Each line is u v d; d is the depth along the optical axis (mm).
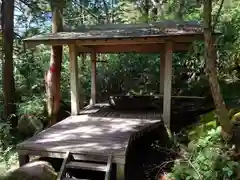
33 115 6641
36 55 8898
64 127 5340
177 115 6395
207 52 3719
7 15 6527
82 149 4059
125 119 5922
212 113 5398
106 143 4324
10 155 5141
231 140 3943
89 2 10148
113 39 5227
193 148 4199
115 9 12086
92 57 8000
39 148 4199
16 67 8500
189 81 9242
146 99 7152
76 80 6332
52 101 6750
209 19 3627
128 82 10555
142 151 5375
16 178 3570
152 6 11211
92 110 7031
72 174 4211
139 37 5070
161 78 7973
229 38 6516
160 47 7656
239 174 3346
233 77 7422
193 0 6762
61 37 5625
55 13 6559
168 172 4273
